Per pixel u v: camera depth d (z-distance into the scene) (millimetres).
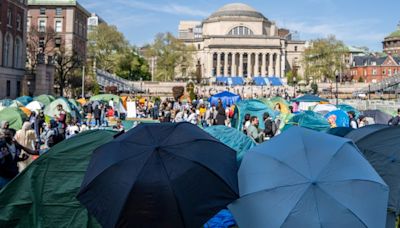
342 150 7926
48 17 98125
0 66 68250
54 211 9094
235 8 167375
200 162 7590
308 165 7559
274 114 26562
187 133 8242
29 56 87938
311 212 7043
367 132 11430
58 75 82875
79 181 9180
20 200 9031
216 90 111062
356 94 105250
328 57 124375
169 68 131500
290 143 8219
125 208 6988
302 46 166375
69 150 9320
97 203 7332
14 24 73562
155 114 41562
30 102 33719
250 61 151250
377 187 7480
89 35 117688
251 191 7699
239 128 26547
